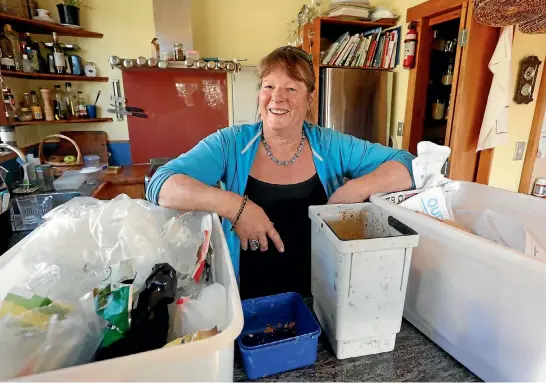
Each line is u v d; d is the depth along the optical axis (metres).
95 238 0.60
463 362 0.60
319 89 2.56
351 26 2.69
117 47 2.75
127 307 0.41
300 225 1.07
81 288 0.49
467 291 0.57
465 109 1.99
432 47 2.37
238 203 0.80
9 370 0.35
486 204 0.90
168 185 0.82
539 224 0.77
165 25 2.61
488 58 1.94
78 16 2.47
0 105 1.95
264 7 3.06
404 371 0.59
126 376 0.33
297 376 0.58
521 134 2.10
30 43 2.32
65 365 0.37
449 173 2.07
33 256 0.55
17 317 0.38
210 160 0.98
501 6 1.21
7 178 1.94
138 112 2.92
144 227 0.61
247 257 1.04
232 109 3.10
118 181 2.36
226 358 0.38
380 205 0.80
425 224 0.64
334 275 0.59
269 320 0.71
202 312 0.45
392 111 2.71
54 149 2.78
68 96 2.70
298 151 1.08
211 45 3.02
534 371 0.48
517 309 0.49
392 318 0.61
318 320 0.71
